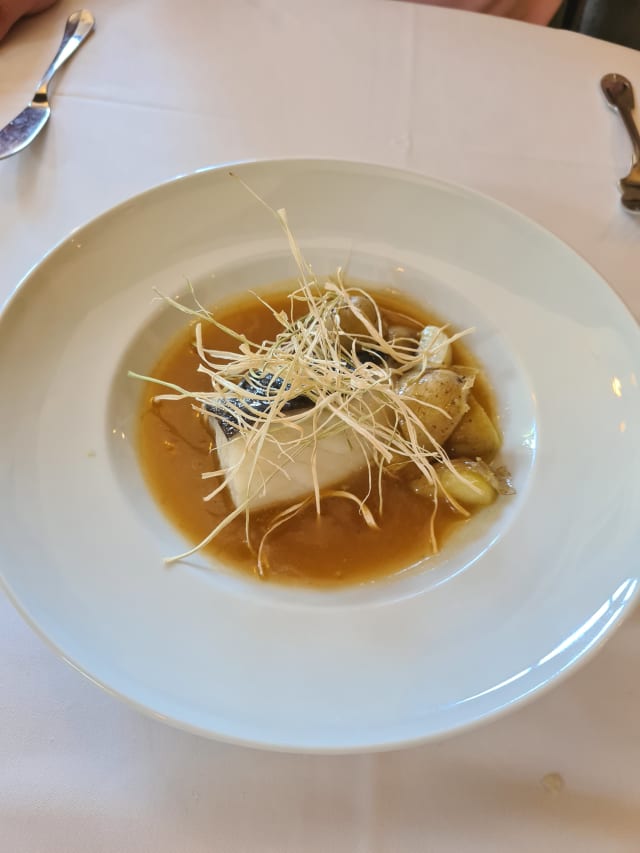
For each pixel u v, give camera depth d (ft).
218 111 1.15
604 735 0.64
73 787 0.59
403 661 0.63
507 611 0.67
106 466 0.76
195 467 0.87
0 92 1.12
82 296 0.87
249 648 0.63
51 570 0.65
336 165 0.96
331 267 1.01
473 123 1.16
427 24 1.30
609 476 0.76
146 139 1.10
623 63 1.27
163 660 0.61
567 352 0.88
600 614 0.63
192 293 0.95
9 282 0.93
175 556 0.72
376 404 0.92
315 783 0.61
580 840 0.59
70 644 0.59
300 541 0.82
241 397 0.87
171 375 0.94
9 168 1.04
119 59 1.19
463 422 0.89
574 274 0.90
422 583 0.74
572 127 1.17
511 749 0.63
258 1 1.31
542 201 1.07
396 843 0.58
